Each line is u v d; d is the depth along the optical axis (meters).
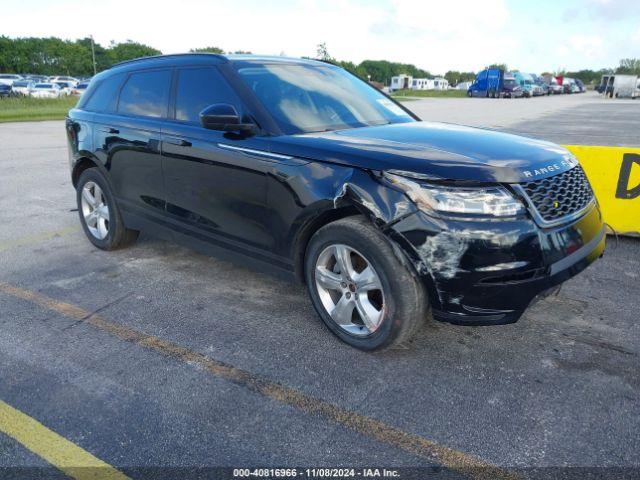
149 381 2.98
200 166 3.82
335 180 3.04
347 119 3.85
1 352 3.29
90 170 5.00
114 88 4.85
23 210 6.84
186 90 4.11
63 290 4.24
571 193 3.08
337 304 3.27
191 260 4.88
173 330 3.56
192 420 2.65
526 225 2.77
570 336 3.41
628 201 5.21
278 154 3.33
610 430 2.53
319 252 3.23
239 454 2.42
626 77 51.12
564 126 18.73
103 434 2.56
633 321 3.62
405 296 2.91
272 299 4.02
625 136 15.39
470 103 38.53
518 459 2.36
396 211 2.81
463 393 2.83
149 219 4.48
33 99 33.56
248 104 3.63
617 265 4.65
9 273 4.61
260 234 3.56
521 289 2.78
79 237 5.65
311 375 3.02
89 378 3.01
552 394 2.81
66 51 103.00
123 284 4.34
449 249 2.73
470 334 3.43
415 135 3.41
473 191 2.74
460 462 2.35
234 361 3.17
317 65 4.48
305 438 2.52
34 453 2.44
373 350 3.17
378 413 2.68
